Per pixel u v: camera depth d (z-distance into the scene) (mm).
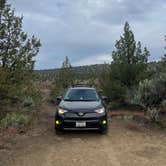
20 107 10344
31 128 8070
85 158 5113
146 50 12641
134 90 11688
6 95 5516
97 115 6996
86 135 7262
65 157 5188
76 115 6934
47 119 9953
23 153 5469
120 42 12820
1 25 6062
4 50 6012
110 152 5547
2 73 5230
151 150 5707
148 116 9008
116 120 9758
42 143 6344
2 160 4961
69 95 8148
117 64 12469
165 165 4684
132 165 4684
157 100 10102
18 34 6250
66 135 7258
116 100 12211
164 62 10508
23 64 6434
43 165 4691
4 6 6293
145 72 12219
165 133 7473
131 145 6148
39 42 6895
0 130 7461
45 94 23438
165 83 9938
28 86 7207
